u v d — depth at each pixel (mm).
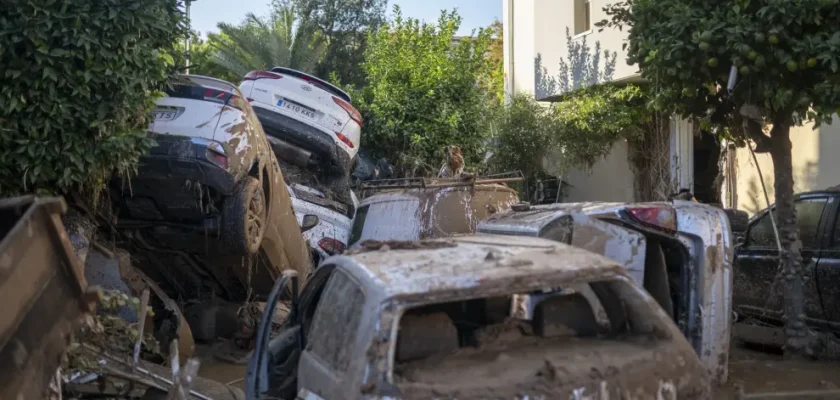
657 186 14805
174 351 4945
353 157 13141
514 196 9969
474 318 4516
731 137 8727
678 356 3686
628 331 4031
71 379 5633
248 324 9039
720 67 7438
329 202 11945
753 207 13211
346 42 31203
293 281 5340
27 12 5641
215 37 30562
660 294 5730
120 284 6590
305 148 12484
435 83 17516
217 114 7355
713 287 5605
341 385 3338
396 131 17344
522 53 20062
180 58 7215
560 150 16703
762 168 12922
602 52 14430
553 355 3639
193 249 7848
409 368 3490
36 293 3744
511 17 20547
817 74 6988
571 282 3668
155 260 8414
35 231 3729
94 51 5848
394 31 19312
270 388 4875
